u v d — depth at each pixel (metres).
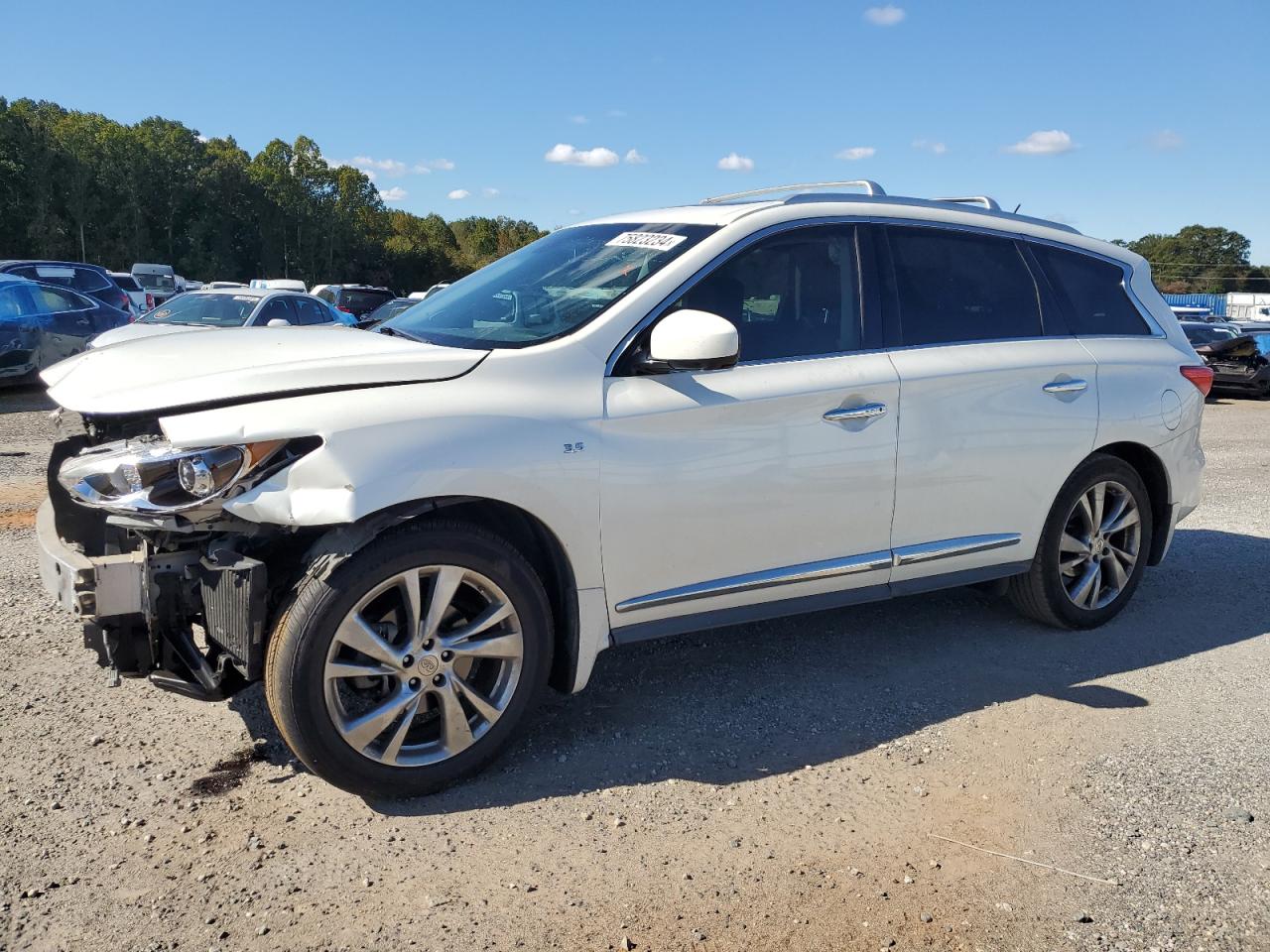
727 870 2.75
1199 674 4.21
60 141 92.19
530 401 3.18
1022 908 2.60
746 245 3.68
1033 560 4.46
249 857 2.74
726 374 3.53
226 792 3.08
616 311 3.42
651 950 2.41
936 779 3.28
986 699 3.92
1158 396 4.66
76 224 90.75
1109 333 4.67
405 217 137.88
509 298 3.79
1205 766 3.39
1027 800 3.15
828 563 3.79
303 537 3.12
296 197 112.69
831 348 3.80
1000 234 4.41
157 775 3.17
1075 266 4.64
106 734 3.43
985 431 4.08
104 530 3.39
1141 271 4.93
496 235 142.62
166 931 2.42
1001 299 4.33
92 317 14.36
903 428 3.85
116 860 2.71
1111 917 2.57
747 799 3.13
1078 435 4.36
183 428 2.84
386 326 4.10
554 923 2.50
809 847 2.87
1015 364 4.18
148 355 3.31
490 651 3.14
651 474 3.34
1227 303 71.56
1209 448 11.78
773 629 4.68
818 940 2.46
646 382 3.39
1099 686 4.07
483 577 3.09
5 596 4.80
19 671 3.92
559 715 3.70
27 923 2.43
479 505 3.26
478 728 3.17
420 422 2.98
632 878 2.70
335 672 2.91
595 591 3.34
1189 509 4.99
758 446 3.53
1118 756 3.46
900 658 4.33
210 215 101.62
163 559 2.94
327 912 2.52
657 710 3.76
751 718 3.71
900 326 3.98
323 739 2.91
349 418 2.90
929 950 2.43
